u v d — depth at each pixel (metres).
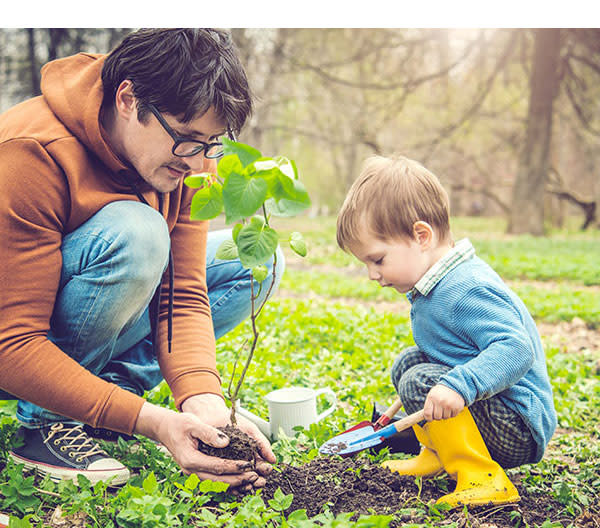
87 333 2.28
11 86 17.78
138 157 2.17
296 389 3.04
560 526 2.00
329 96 28.48
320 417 2.95
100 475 2.23
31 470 2.32
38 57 16.78
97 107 2.13
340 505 2.11
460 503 2.13
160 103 2.02
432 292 2.34
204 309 2.59
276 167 1.91
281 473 2.26
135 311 2.38
